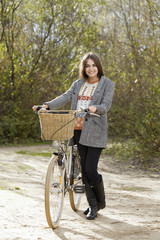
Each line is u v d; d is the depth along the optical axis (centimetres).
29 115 1355
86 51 1264
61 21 1365
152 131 877
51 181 349
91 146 381
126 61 951
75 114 335
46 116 323
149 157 877
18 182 621
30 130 1366
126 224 377
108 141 1217
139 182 670
